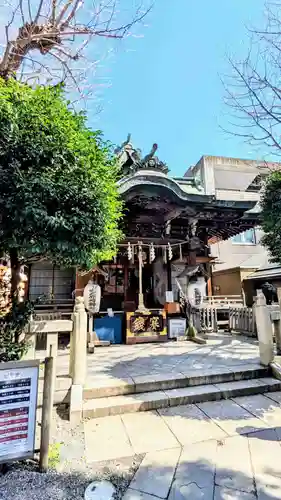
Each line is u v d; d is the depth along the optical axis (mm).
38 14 2973
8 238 2400
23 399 2303
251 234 13789
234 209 7379
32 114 2367
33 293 8336
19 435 2246
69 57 3322
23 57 3234
